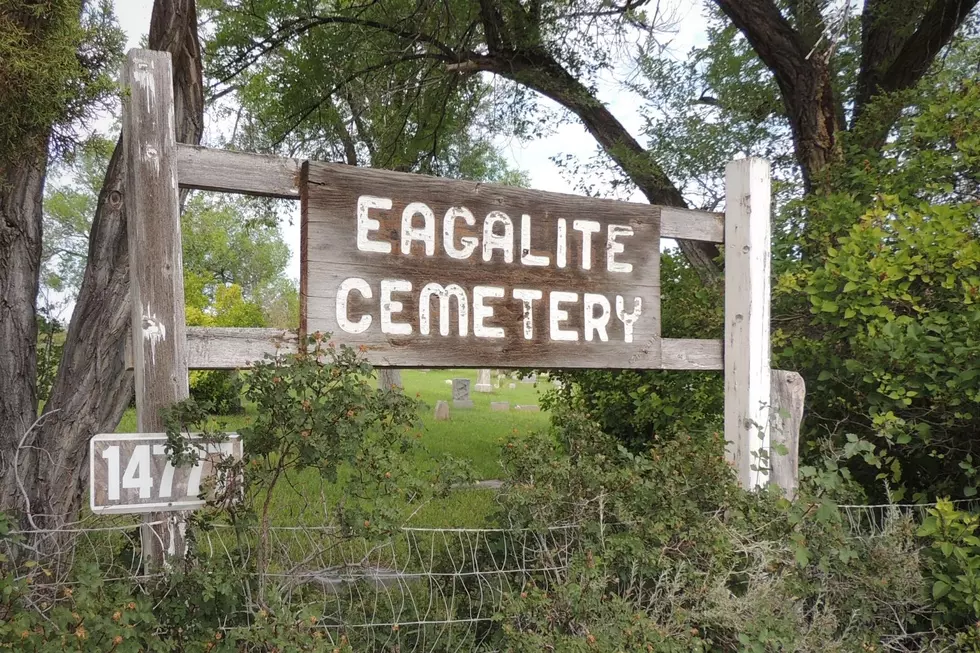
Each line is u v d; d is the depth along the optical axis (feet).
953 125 15.19
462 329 11.47
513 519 10.73
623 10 28.53
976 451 13.67
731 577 11.21
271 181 10.27
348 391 8.73
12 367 11.29
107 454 8.47
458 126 37.68
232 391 8.52
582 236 12.54
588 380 21.40
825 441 13.92
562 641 9.13
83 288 11.85
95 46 10.02
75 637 7.04
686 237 13.56
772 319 16.08
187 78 12.69
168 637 8.18
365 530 8.89
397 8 33.22
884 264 13.25
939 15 23.03
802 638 10.45
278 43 33.06
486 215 11.77
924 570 12.34
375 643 10.05
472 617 10.68
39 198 11.86
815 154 21.62
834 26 22.15
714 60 31.53
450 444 40.70
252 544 10.02
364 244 10.81
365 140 40.01
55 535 9.32
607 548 10.32
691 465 11.64
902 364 13.38
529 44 29.89
